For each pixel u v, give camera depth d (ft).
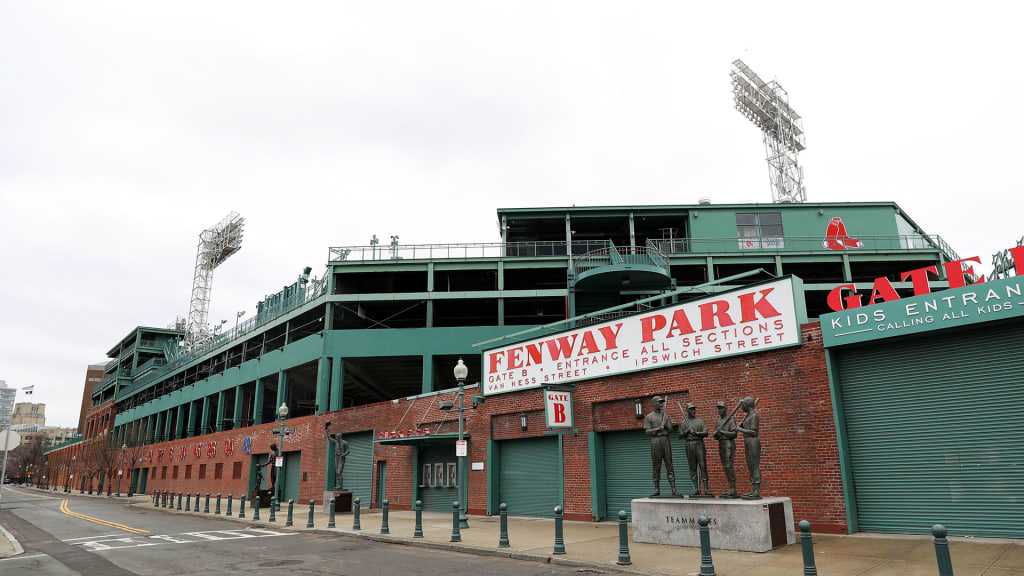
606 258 115.44
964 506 41.32
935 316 42.68
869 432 46.03
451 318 149.07
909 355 44.98
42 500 159.63
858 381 47.14
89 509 114.73
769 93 202.28
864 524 45.29
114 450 223.51
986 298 40.68
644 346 60.08
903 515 43.73
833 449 46.37
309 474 110.32
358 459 99.50
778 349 50.49
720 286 122.72
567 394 64.85
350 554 45.85
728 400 53.01
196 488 164.96
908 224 138.92
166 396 209.15
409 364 129.39
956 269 51.78
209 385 174.40
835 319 47.62
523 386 71.15
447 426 81.76
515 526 60.75
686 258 124.57
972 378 42.09
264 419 179.63
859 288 119.34
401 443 81.41
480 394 77.36
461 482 60.59
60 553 49.55
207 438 164.04
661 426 47.60
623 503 60.64
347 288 139.23
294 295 141.90
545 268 124.57
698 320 56.13
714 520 41.57
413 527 61.98
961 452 41.93
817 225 130.93
